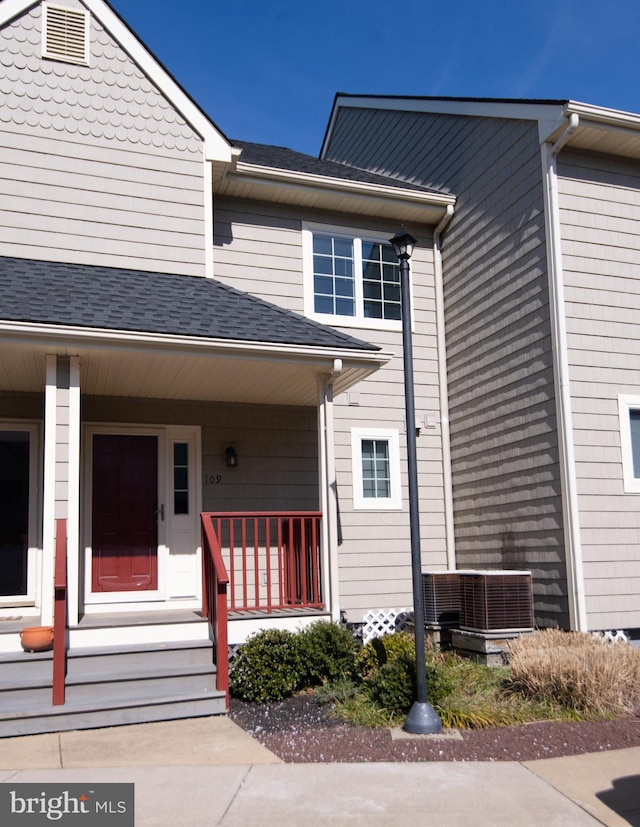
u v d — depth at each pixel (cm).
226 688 628
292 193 1008
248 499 929
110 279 809
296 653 672
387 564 998
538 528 859
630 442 853
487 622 777
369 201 1039
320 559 788
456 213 1080
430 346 1085
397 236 623
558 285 848
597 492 824
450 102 1103
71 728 573
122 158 878
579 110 838
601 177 899
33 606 805
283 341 722
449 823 394
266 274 1002
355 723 580
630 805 421
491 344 973
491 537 952
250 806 418
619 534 826
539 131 891
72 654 629
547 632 755
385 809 413
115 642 669
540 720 591
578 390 835
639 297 893
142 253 866
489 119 1005
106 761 500
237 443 934
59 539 615
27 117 848
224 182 971
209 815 405
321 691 656
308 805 419
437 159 1144
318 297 1032
